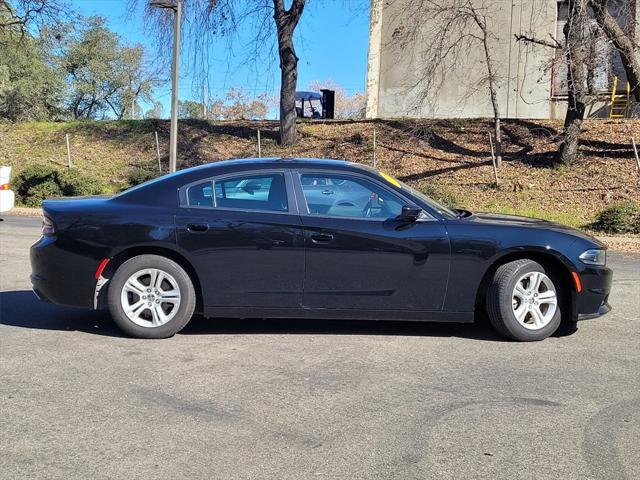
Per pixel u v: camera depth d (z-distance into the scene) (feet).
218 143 79.66
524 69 79.41
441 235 18.29
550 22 81.51
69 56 140.67
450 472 11.07
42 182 66.74
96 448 11.90
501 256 18.47
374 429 12.80
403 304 18.42
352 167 19.17
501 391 14.97
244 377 15.70
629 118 72.64
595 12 52.49
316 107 124.06
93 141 83.71
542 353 17.95
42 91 129.70
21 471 11.03
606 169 59.36
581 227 49.39
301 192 18.71
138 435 12.46
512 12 83.10
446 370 16.40
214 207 18.65
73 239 18.43
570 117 61.00
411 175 65.00
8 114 122.52
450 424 13.07
